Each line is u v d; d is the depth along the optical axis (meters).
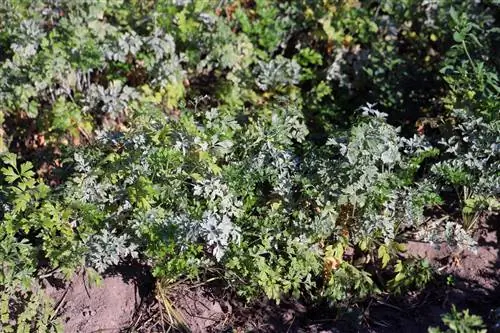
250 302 4.73
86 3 5.57
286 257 4.59
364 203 4.54
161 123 4.62
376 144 4.45
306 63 6.00
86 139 5.34
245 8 6.34
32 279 4.34
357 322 4.58
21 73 5.27
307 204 4.63
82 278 4.66
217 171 4.41
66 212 4.32
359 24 5.99
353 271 4.69
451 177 4.73
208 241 4.31
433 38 6.07
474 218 4.95
